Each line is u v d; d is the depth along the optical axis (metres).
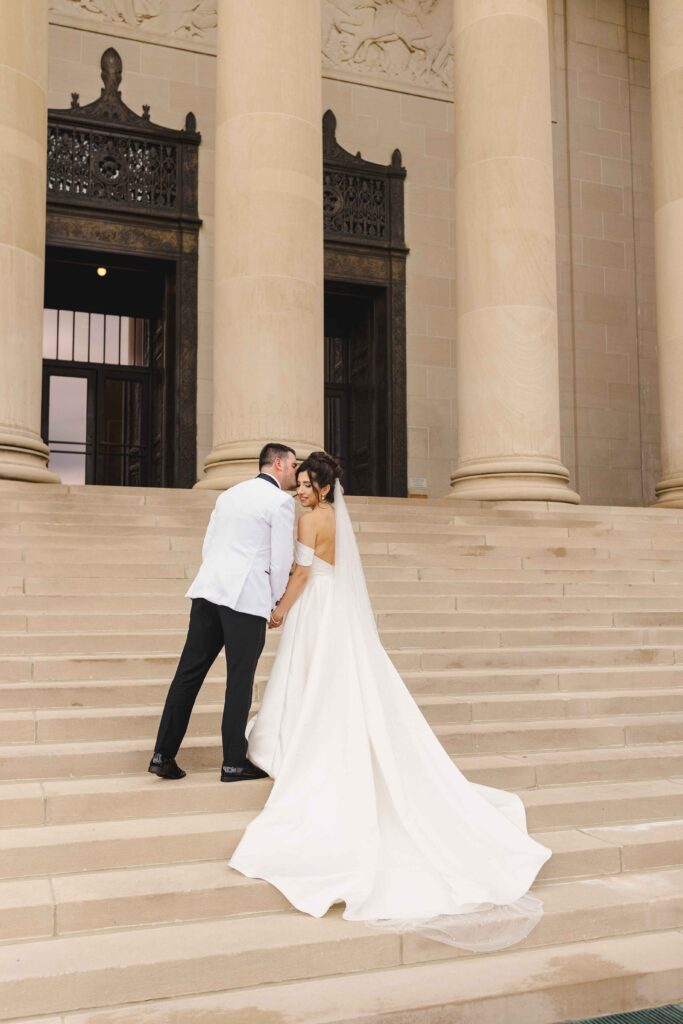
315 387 10.78
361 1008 3.30
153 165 15.20
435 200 16.91
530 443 11.25
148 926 3.71
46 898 3.66
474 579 8.69
